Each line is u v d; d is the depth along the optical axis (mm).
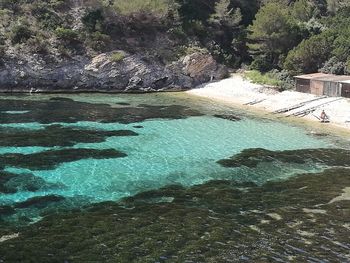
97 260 20078
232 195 29391
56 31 69875
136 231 23281
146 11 76625
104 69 70062
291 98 62719
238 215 26125
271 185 31766
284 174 34438
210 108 59406
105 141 41000
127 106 58062
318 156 39562
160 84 73438
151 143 41438
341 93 60469
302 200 28859
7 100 57219
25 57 65812
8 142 38500
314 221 25531
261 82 72062
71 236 22328
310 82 64438
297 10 88875
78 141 40281
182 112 55969
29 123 45594
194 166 35469
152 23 78812
